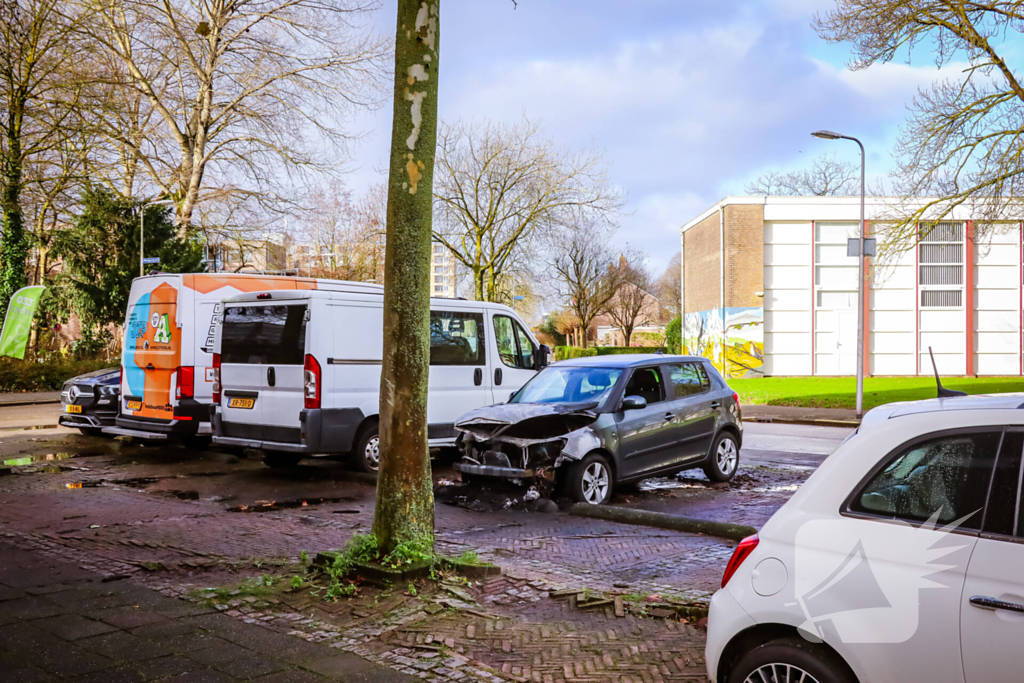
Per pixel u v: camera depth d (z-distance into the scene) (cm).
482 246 3506
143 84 3116
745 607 303
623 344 7256
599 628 467
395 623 464
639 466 909
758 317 3488
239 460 1190
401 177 537
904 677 269
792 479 1059
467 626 464
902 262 3506
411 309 541
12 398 2458
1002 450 282
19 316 2717
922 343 3522
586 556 643
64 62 2747
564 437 845
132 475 1045
